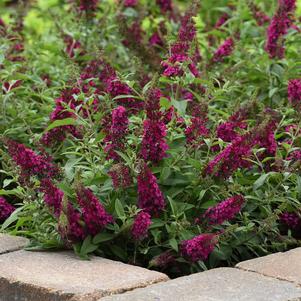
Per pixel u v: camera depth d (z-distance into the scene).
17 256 5.58
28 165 5.61
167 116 6.21
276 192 6.02
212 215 5.62
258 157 6.21
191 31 6.56
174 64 6.32
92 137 6.36
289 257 5.52
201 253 5.49
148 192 5.58
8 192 5.82
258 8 8.62
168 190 5.84
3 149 6.98
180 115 6.08
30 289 5.07
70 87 6.81
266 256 5.56
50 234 5.71
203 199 5.88
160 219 5.70
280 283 5.09
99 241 5.60
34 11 11.59
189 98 6.94
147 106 5.66
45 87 7.75
